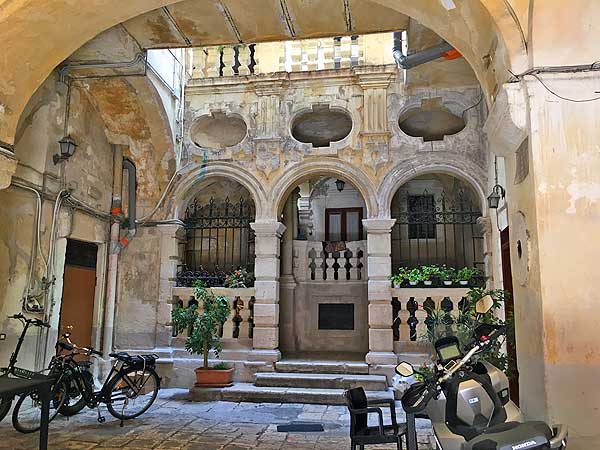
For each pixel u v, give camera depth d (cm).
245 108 1079
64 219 877
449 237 1270
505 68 488
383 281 972
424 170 1000
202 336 917
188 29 795
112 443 608
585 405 414
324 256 1247
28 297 778
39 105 828
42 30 572
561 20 455
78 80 904
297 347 1209
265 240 1028
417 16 581
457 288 965
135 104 980
